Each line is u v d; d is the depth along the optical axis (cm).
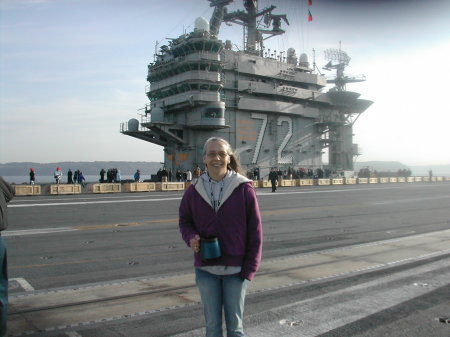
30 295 620
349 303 580
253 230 348
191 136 4138
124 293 630
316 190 3628
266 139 4506
